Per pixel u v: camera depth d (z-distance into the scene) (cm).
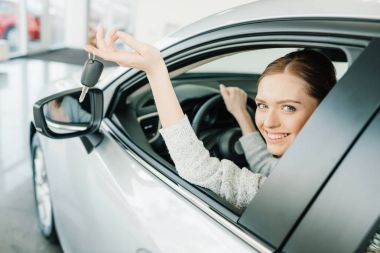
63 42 959
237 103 130
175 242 69
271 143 79
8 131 311
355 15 59
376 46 51
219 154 121
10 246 166
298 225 53
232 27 79
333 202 50
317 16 63
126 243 82
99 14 1052
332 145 51
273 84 76
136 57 70
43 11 791
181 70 105
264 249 57
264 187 59
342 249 48
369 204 46
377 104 48
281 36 68
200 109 133
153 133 123
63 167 117
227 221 65
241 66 191
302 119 74
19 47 710
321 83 72
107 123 106
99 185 95
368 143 47
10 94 433
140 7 655
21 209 195
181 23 635
